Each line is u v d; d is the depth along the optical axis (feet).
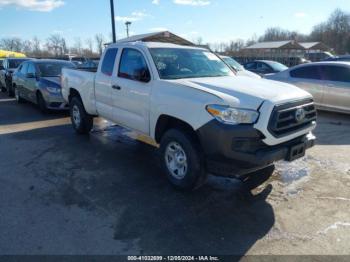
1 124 26.27
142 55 15.28
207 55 17.35
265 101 11.16
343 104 28.07
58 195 13.03
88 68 22.91
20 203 12.35
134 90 15.31
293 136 12.04
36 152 18.65
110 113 17.98
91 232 10.40
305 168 16.02
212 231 10.51
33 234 10.27
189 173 12.50
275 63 49.44
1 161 17.10
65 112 31.65
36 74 31.17
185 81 13.50
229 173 11.44
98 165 16.44
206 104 11.49
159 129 14.34
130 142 20.66
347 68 28.04
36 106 35.45
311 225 10.84
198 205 12.25
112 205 12.20
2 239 10.00
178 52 16.10
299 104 12.25
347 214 11.53
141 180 14.55
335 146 19.86
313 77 30.17
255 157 10.96
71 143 20.45
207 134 11.39
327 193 13.21
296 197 12.88
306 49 168.14
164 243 9.86
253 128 10.94
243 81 13.99
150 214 11.54
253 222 11.06
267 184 14.12
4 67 48.34
